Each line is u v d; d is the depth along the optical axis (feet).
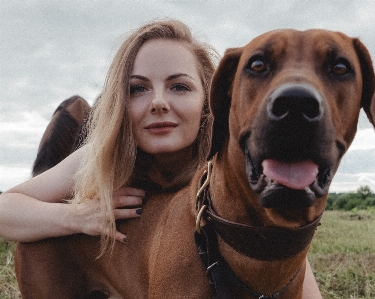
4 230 2.23
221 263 1.62
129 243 2.10
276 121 1.34
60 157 2.85
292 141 1.34
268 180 1.40
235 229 1.55
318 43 1.55
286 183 1.35
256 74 1.57
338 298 3.07
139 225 2.09
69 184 2.31
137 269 2.06
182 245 1.71
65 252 2.29
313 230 1.55
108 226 2.08
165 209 2.00
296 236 1.51
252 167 1.49
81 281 2.33
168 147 2.08
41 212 2.18
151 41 2.16
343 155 1.60
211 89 1.70
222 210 1.61
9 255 3.88
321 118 1.34
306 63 1.51
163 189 2.19
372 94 1.66
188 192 1.87
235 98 1.64
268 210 1.47
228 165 1.61
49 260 2.28
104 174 2.06
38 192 2.30
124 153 2.11
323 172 1.46
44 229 2.17
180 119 2.10
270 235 1.51
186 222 1.76
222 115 1.74
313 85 1.41
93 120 2.29
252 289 1.60
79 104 3.09
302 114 1.30
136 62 2.12
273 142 1.36
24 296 2.34
